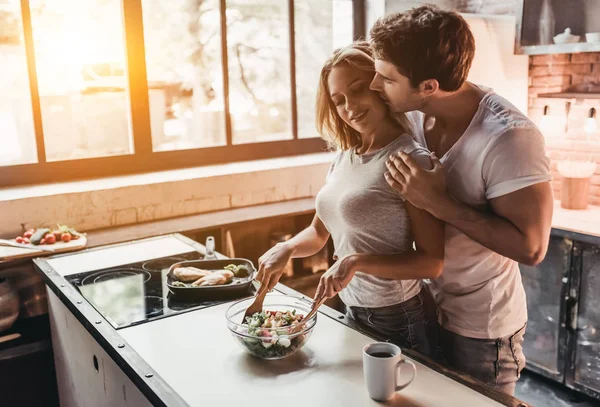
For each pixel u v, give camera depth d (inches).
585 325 108.5
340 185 62.4
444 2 143.0
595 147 127.0
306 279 136.3
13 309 97.0
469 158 55.7
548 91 136.2
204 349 54.9
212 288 68.5
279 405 44.1
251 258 126.1
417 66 50.1
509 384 63.2
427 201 53.2
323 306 64.6
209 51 144.1
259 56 150.2
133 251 90.7
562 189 124.4
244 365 51.3
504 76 132.6
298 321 54.7
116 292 71.6
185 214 126.5
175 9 141.1
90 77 137.0
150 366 51.3
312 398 45.0
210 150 141.6
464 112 56.9
